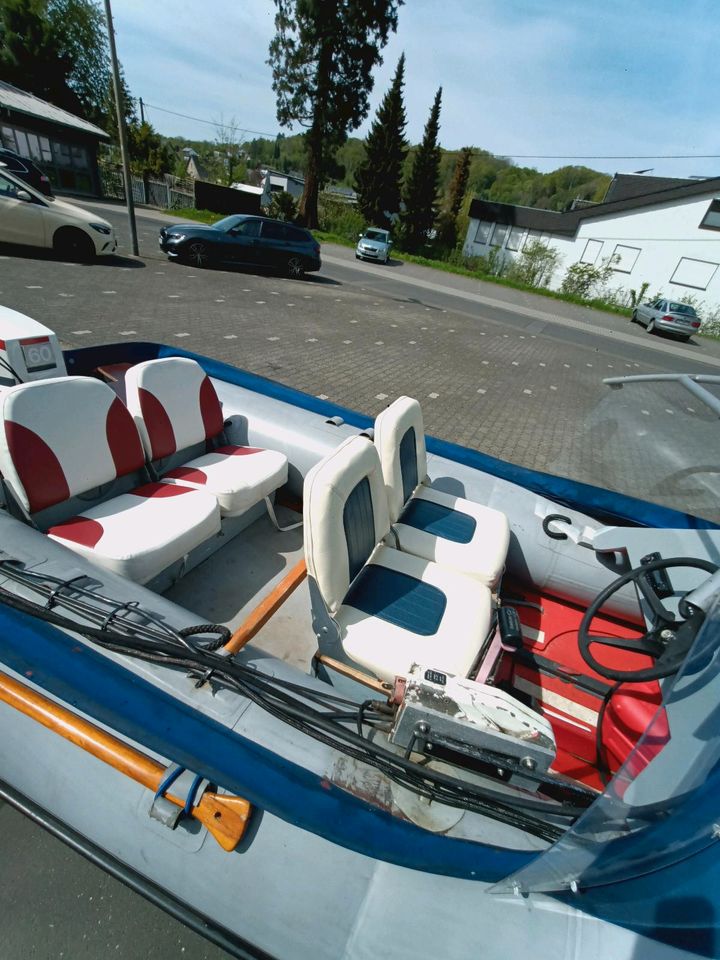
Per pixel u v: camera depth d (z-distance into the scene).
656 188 24.89
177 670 1.27
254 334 6.89
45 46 23.14
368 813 1.06
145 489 2.05
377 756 1.12
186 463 2.43
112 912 1.35
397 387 6.15
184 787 1.15
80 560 1.58
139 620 1.35
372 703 1.33
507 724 1.18
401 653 1.61
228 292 8.88
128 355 2.77
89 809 1.26
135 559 1.65
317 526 1.54
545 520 2.36
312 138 21.55
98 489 2.01
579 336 13.46
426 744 1.23
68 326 5.48
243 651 1.52
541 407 6.50
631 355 12.08
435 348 8.48
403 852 1.01
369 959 1.03
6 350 1.93
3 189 7.43
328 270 14.61
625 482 1.96
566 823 1.17
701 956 0.88
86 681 1.15
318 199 26.27
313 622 1.71
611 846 0.89
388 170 26.73
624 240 21.88
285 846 1.12
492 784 1.23
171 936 1.33
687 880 0.86
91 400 1.87
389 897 1.06
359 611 1.75
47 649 1.20
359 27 19.11
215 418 2.52
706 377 1.75
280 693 1.21
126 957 1.29
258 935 1.13
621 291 22.23
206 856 1.15
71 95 25.14
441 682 1.27
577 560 2.28
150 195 21.78
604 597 1.64
